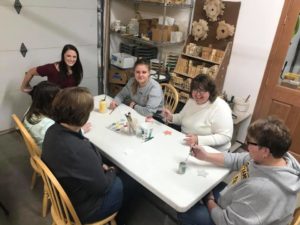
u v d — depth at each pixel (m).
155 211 2.09
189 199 1.26
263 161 1.19
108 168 1.61
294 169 1.16
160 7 3.78
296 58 2.76
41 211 2.03
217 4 3.05
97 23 3.69
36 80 3.22
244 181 1.24
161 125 2.02
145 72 2.36
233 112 3.13
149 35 3.62
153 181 1.37
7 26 2.86
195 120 2.01
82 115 1.27
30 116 1.77
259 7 2.81
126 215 1.99
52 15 3.18
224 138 1.87
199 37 3.33
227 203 1.35
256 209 1.13
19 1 2.86
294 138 2.90
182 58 3.44
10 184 2.29
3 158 2.65
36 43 3.16
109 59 4.05
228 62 3.20
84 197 1.38
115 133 1.83
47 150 1.31
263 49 2.90
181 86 3.38
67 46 2.81
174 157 1.60
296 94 2.78
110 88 4.18
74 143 1.28
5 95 3.09
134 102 2.54
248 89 3.13
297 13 2.60
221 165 1.54
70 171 1.28
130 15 4.14
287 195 1.12
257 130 1.14
